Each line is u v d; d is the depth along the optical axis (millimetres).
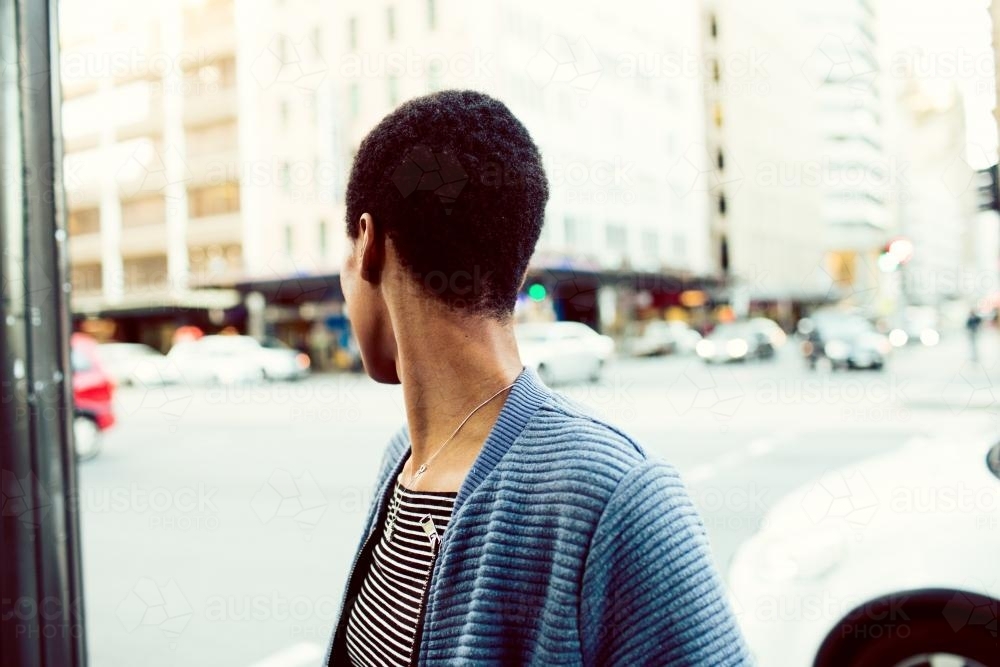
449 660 611
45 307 1343
